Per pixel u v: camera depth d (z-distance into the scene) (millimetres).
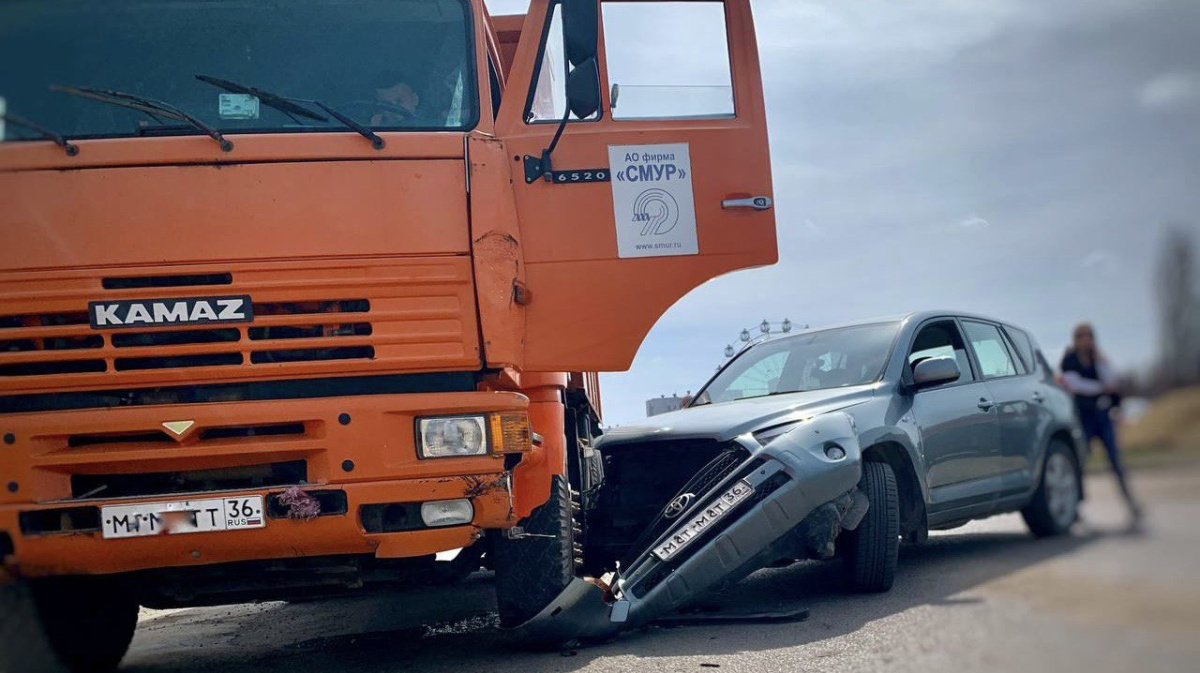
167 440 4391
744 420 6023
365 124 4918
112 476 4438
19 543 4250
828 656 4285
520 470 5145
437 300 4613
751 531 5293
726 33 5316
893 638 3908
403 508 4523
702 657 4562
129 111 4656
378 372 4551
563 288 4988
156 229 4496
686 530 5371
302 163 4613
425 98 5035
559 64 5164
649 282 5047
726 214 5160
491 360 4598
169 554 4316
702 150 5180
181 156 4551
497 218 4719
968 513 6641
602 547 6867
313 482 4395
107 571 4363
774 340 7859
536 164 5023
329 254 4566
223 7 5109
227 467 4434
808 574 7051
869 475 5910
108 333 4445
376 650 5684
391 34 5145
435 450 4430
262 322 4496
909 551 7023
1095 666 1329
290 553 4410
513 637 5105
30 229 4469
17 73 4625
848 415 5926
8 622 4574
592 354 4977
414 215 4645
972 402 6828
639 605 5219
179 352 4457
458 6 5215
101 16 4926
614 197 5070
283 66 5043
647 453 6867
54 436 4309
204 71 4961
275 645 6254
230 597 5344
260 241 4539
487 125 5012
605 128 5109
